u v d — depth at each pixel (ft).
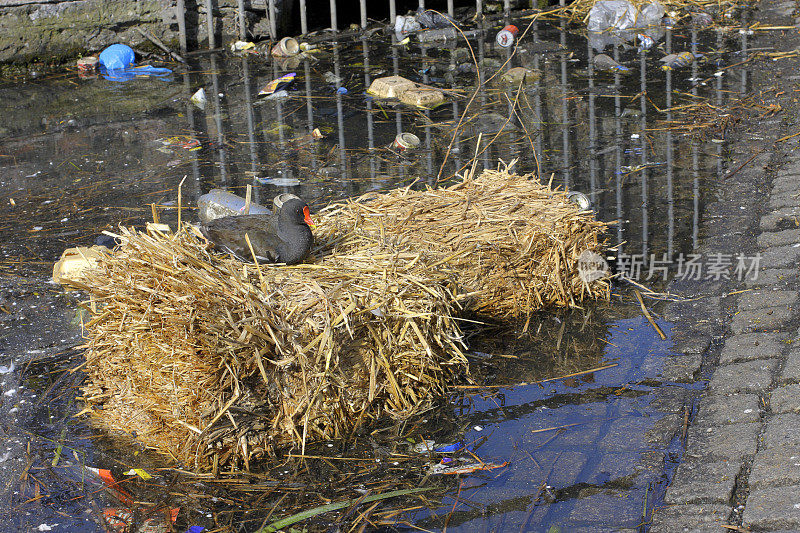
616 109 29.07
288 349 12.79
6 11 39.45
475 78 34.71
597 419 13.41
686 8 42.57
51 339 16.53
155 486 12.39
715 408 13.16
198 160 26.91
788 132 24.82
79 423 14.03
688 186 22.12
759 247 18.31
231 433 12.74
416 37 42.86
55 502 12.09
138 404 13.57
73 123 31.83
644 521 10.99
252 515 11.67
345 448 13.17
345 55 40.22
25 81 38.99
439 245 15.76
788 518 10.43
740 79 30.83
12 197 24.40
